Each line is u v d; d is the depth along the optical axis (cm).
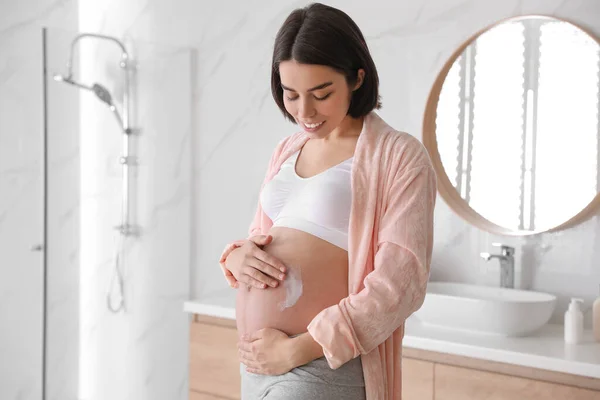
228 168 311
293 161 147
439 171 258
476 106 250
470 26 250
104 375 283
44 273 265
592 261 230
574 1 231
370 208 131
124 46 286
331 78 127
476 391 200
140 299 295
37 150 298
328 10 129
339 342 123
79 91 272
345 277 134
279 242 138
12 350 309
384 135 136
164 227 304
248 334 138
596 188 228
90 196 277
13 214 306
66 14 355
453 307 214
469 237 253
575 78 231
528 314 207
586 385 184
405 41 263
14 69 319
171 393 306
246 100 305
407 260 125
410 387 211
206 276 318
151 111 297
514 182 244
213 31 314
